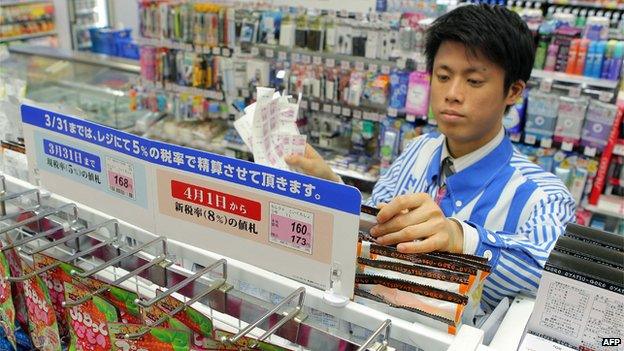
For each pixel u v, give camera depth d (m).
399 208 0.85
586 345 0.83
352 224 0.70
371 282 0.76
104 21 8.00
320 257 0.74
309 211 0.73
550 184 1.36
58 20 7.64
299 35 3.98
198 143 4.38
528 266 0.98
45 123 0.96
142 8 4.53
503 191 1.35
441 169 1.51
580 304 0.82
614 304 0.79
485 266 0.74
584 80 3.24
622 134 3.27
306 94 4.04
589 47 3.23
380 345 0.69
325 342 0.71
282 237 0.76
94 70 4.20
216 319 0.82
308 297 0.79
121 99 4.14
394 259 0.78
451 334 0.71
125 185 0.89
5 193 1.02
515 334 0.81
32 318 0.86
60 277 0.80
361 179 3.87
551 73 3.35
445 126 1.30
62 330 0.88
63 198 1.02
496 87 1.23
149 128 4.39
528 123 3.37
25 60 3.97
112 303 0.75
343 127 4.18
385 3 3.90
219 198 0.80
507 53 1.18
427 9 3.84
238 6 4.35
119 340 0.74
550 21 3.48
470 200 1.39
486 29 1.16
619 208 3.32
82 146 0.92
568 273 0.81
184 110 4.50
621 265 0.83
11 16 7.06
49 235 0.94
